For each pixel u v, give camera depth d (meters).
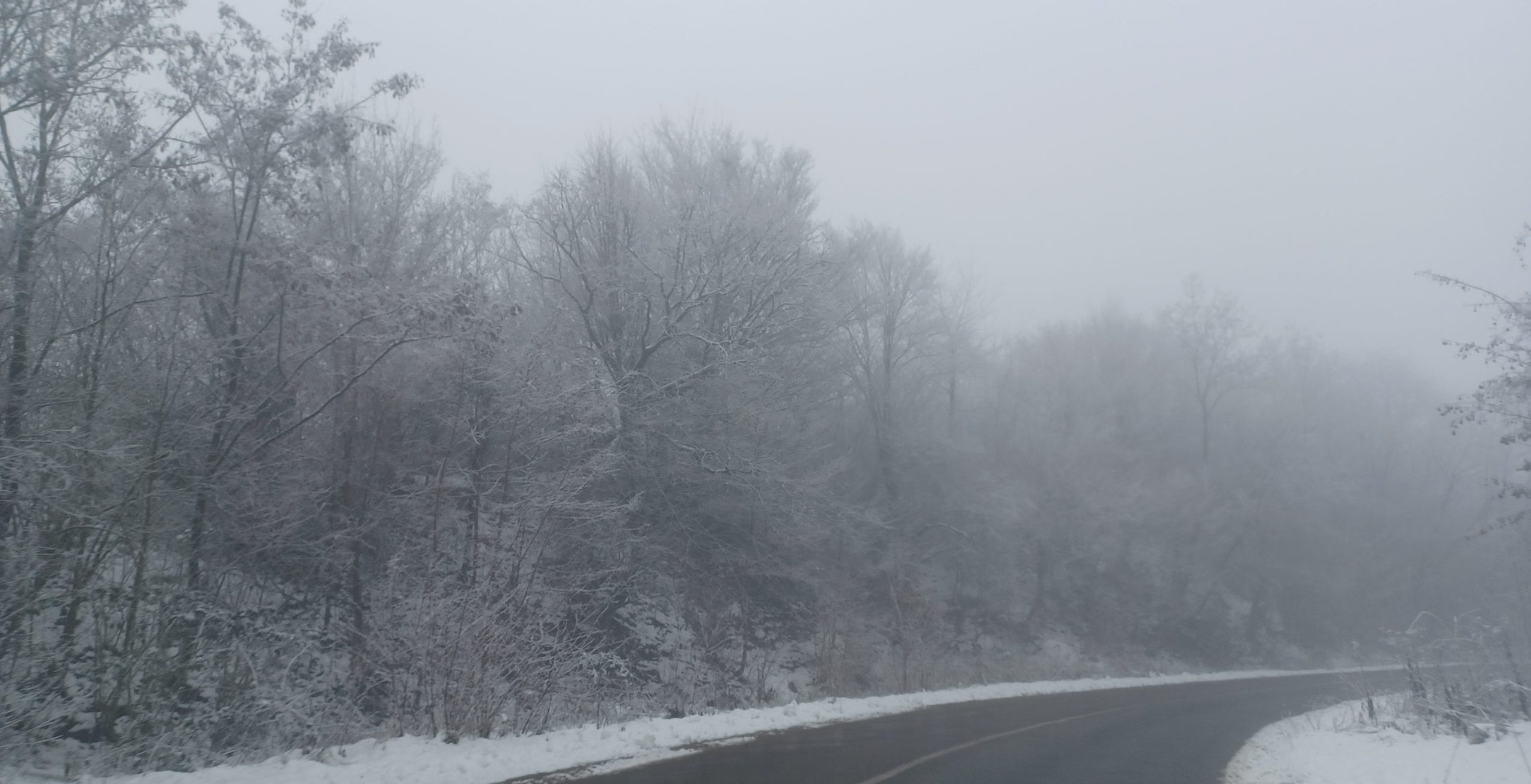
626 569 21.52
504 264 25.55
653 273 24.17
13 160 12.93
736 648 24.70
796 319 26.94
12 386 12.38
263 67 14.70
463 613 13.12
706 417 25.03
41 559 11.84
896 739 13.30
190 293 14.31
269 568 15.86
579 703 15.14
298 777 9.58
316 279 14.27
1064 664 33.00
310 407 16.67
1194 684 31.00
